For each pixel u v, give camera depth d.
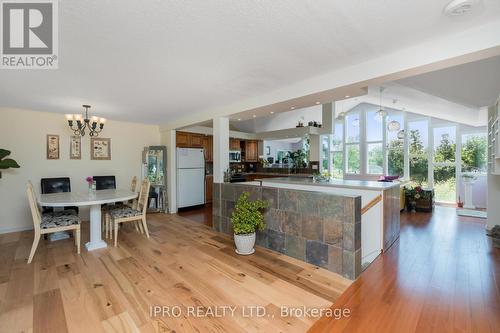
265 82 2.90
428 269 2.66
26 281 2.40
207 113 4.39
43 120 4.43
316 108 7.23
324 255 2.70
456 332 1.68
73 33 1.80
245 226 3.08
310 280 2.45
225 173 4.20
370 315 1.88
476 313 1.88
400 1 1.46
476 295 2.14
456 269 2.65
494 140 3.45
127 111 4.43
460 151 6.62
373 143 7.91
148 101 3.74
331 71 2.58
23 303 2.03
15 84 2.89
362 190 3.41
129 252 3.18
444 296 2.13
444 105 4.34
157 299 2.10
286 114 7.19
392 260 2.92
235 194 3.81
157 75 2.66
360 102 7.86
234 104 3.84
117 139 5.36
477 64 2.71
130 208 4.08
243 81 2.87
